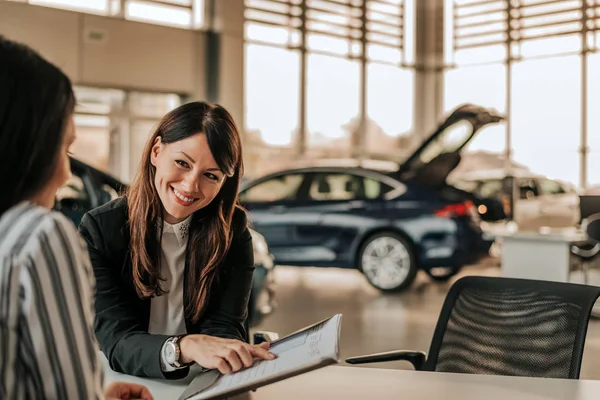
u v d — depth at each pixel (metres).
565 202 5.41
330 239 6.91
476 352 1.77
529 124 13.06
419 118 14.12
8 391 0.68
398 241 6.70
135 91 10.29
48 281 0.70
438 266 6.65
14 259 0.69
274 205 7.14
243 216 1.66
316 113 12.73
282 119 12.26
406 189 6.80
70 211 4.77
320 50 12.74
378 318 5.41
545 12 12.82
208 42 11.06
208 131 1.44
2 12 9.05
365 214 6.80
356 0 13.15
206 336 1.33
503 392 1.22
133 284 1.52
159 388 1.33
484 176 10.41
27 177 0.75
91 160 9.91
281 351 1.19
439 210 6.62
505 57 13.29
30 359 0.70
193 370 1.44
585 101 12.52
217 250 1.55
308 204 7.03
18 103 0.74
